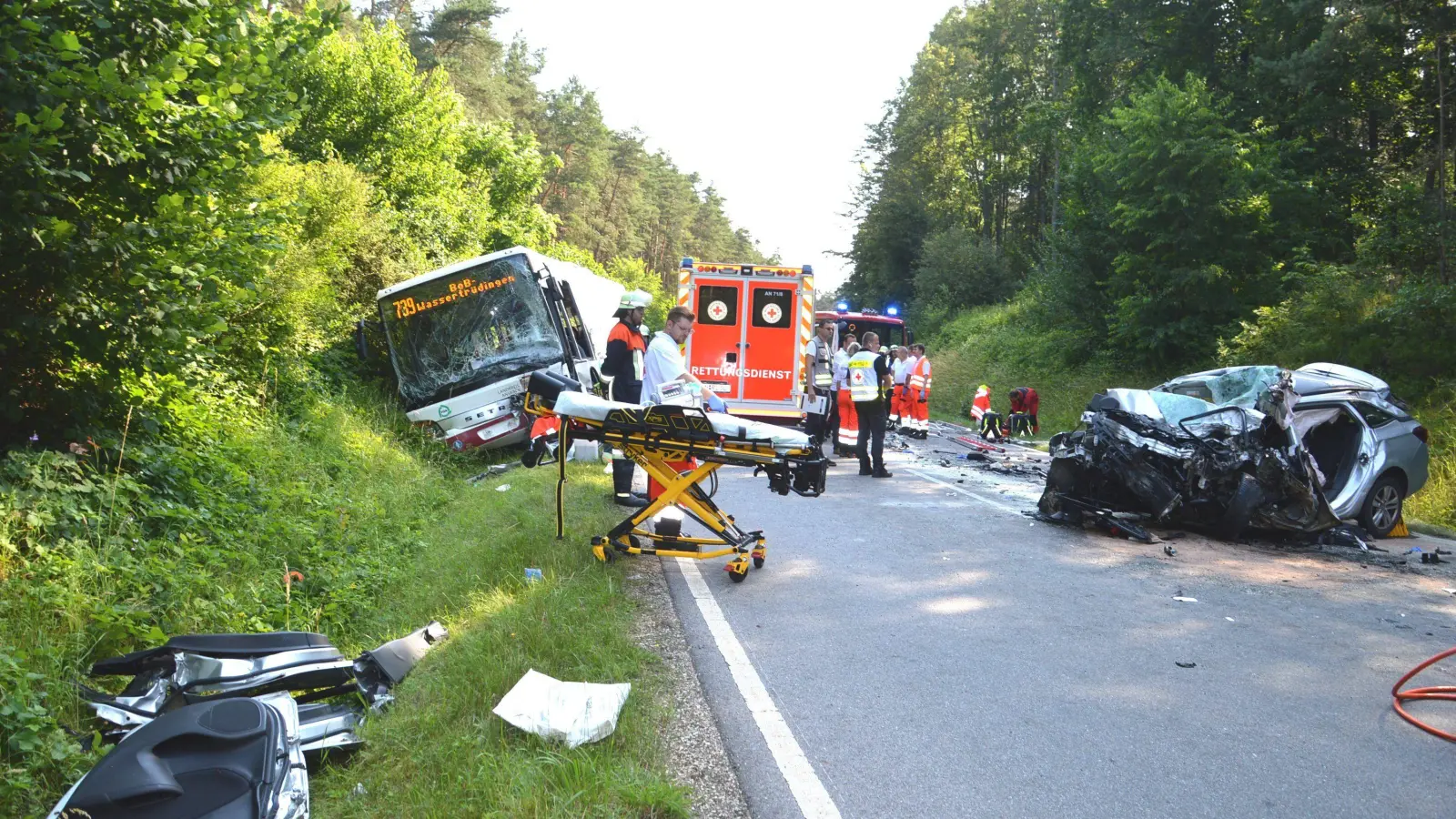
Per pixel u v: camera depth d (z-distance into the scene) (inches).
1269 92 985.5
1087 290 1063.6
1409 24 820.0
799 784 152.1
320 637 182.7
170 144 225.9
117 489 231.9
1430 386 607.8
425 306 523.5
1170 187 860.6
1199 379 417.7
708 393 343.6
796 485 271.3
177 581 209.3
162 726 128.0
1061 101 1507.1
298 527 279.6
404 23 1894.7
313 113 779.4
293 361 463.5
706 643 222.4
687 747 165.0
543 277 532.4
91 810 114.2
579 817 134.6
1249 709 186.4
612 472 411.8
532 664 190.7
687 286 617.0
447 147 896.3
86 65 197.0
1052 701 189.3
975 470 567.8
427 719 164.1
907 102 2529.5
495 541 301.1
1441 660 217.3
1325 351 668.7
